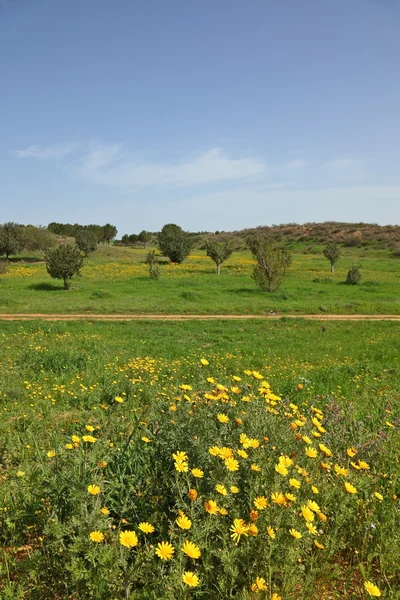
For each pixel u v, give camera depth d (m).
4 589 2.66
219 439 3.26
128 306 25.08
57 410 7.51
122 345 15.23
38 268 44.78
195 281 36.09
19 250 53.59
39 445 5.51
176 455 3.04
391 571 2.89
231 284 35.38
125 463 3.56
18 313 22.95
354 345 16.39
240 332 19.58
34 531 3.28
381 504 3.38
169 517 3.10
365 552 3.04
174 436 3.37
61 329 18.19
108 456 3.62
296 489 2.96
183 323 21.39
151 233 105.00
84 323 20.33
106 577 2.38
